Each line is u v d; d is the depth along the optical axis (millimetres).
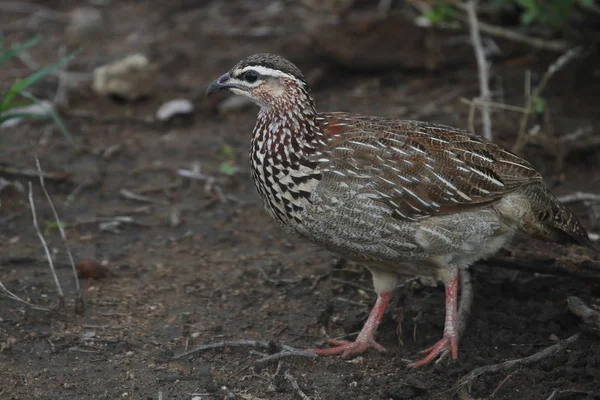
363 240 8719
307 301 10211
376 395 8445
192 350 9148
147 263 11102
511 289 10133
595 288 9891
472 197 8742
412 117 14273
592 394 8117
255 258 11219
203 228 11953
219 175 13219
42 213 12078
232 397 8398
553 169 13000
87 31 17234
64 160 13383
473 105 12523
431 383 8539
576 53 14477
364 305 10070
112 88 15148
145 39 17156
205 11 18188
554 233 9453
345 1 17000
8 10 18359
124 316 9859
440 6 15109
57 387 8531
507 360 8828
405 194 8570
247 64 8938
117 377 8750
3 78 15508
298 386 8516
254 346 9195
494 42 15992
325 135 8797
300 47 16047
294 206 8773
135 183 13008
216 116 15094
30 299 10062
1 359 8930
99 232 11781
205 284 10586
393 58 15742
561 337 9266
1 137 13914
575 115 14180
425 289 10195
